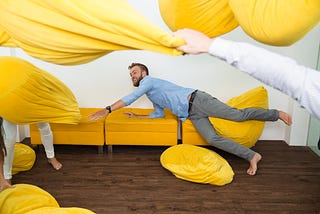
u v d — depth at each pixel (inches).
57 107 69.4
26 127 136.0
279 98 133.3
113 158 116.8
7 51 120.7
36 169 106.1
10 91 57.8
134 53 129.6
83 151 123.0
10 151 80.4
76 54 41.1
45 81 65.1
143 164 111.8
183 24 39.0
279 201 88.3
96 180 99.3
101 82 133.3
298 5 31.8
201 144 120.5
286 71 31.3
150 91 114.1
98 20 37.6
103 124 118.9
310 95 31.0
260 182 99.2
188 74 132.0
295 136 131.2
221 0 36.8
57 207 69.8
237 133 114.0
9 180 83.9
